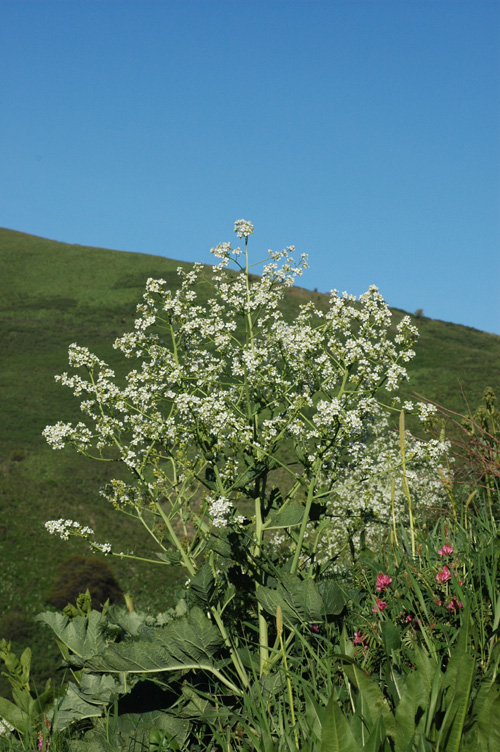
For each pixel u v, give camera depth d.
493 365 57.94
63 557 26.98
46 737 2.79
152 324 3.89
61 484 36.34
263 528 3.26
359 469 3.33
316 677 2.36
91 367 3.78
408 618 2.47
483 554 2.65
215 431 3.32
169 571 25.53
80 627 3.03
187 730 2.60
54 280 96.19
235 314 3.94
